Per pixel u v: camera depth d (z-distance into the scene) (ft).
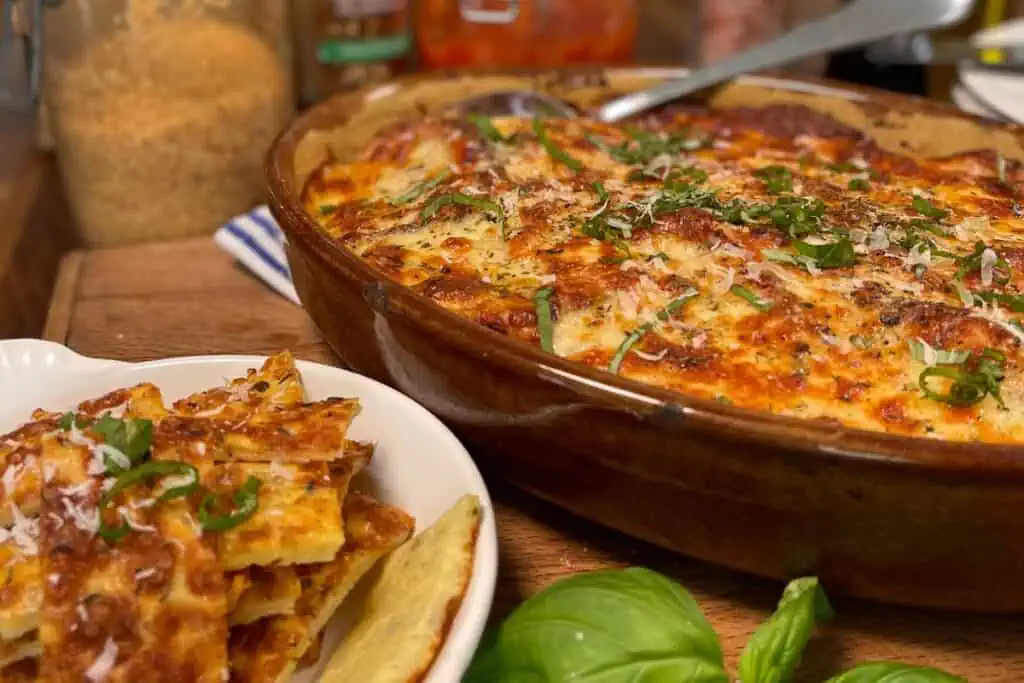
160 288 1.95
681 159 1.88
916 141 1.98
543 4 2.22
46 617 1.14
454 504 1.36
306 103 2.52
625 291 1.52
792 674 1.38
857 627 1.43
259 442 1.35
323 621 1.33
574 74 2.10
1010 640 1.42
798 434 1.22
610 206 1.68
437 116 2.01
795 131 2.02
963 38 2.62
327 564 1.34
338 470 1.37
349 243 1.68
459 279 1.57
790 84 2.06
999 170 1.86
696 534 1.39
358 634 1.31
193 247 2.09
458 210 1.68
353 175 1.90
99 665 1.12
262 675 1.24
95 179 2.09
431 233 1.67
